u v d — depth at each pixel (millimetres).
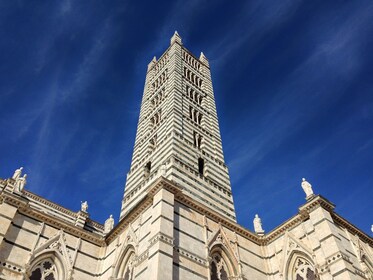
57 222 37438
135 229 35594
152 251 30094
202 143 51000
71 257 36250
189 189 41812
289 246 37031
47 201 50812
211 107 60562
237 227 38938
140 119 60438
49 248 35375
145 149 51531
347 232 36562
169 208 33469
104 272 36312
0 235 32812
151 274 28531
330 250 32812
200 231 35188
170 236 31250
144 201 35844
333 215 36594
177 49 69938
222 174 48531
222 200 44719
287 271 36094
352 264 32469
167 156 44750
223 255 35719
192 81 64688
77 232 38344
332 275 31484
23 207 35969
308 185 38594
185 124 51062
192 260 31969
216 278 33719
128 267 34438
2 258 32031
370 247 38094
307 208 36812
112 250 37625
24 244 34156
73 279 34906
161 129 51094
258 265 37531
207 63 75000
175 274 29672
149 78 70875
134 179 48625
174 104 52906
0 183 45938
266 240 40031
